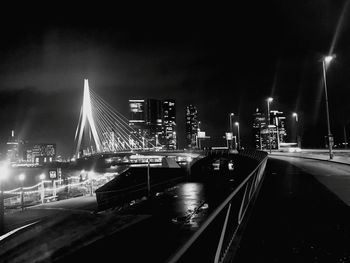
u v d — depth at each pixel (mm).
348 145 102875
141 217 8344
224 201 4938
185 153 106688
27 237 6680
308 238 7844
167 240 6375
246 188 10344
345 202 12398
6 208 23547
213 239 5527
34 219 18422
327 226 8898
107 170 119125
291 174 24266
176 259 2975
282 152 88500
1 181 15531
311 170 27719
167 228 7344
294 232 8344
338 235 8055
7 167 15773
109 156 139875
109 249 5891
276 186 17281
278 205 11891
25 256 5969
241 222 9227
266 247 7199
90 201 25500
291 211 10828
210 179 24984
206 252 5328
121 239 6422
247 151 54344
